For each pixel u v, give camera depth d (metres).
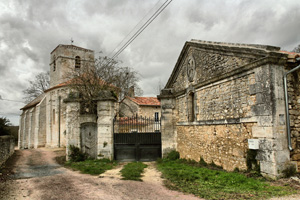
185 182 8.04
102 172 10.49
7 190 7.31
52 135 30.56
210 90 10.84
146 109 27.42
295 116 7.71
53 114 30.94
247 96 8.40
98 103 13.79
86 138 13.90
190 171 9.70
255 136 7.91
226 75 9.48
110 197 6.46
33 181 8.66
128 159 13.92
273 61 7.45
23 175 9.91
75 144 13.73
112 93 14.20
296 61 7.70
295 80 7.87
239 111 8.80
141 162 13.58
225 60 9.73
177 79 14.93
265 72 7.56
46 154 19.58
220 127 9.94
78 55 34.31
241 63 8.77
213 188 7.06
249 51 8.16
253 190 6.55
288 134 7.42
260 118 7.70
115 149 13.86
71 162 13.09
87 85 16.44
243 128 8.52
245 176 7.78
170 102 14.79
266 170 7.43
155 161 14.20
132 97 29.78
